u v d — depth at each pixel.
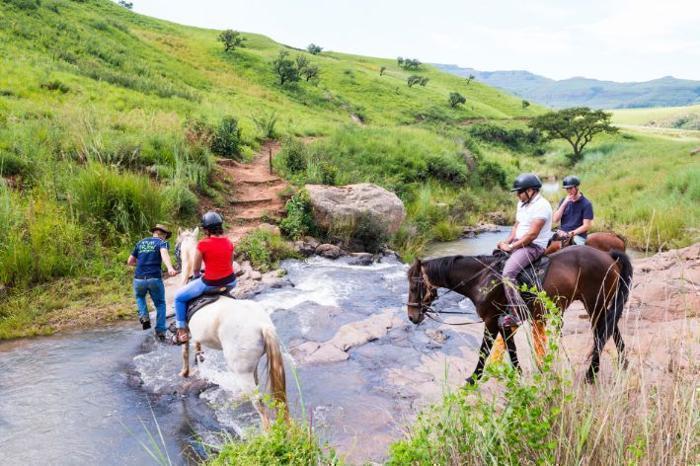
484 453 3.09
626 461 2.89
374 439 4.89
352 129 26.48
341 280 10.71
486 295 5.54
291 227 13.31
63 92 21.45
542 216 5.34
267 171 17.75
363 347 7.19
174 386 6.02
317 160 18.19
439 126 53.28
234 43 62.22
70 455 4.70
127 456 4.70
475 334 7.68
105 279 9.74
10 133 13.14
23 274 9.08
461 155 25.00
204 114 24.81
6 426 5.16
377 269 11.98
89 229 10.71
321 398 5.76
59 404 5.60
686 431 2.84
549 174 39.31
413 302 6.02
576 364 3.92
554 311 3.79
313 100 52.84
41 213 10.39
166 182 13.52
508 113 78.75
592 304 5.44
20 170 11.94
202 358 6.28
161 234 7.52
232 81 47.94
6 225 9.55
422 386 6.00
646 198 19.66
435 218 18.39
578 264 5.37
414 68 103.81
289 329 7.80
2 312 8.22
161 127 16.81
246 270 10.70
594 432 3.04
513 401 3.25
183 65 45.88
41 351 7.04
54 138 13.40
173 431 5.10
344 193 14.45
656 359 4.15
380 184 18.69
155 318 8.35
